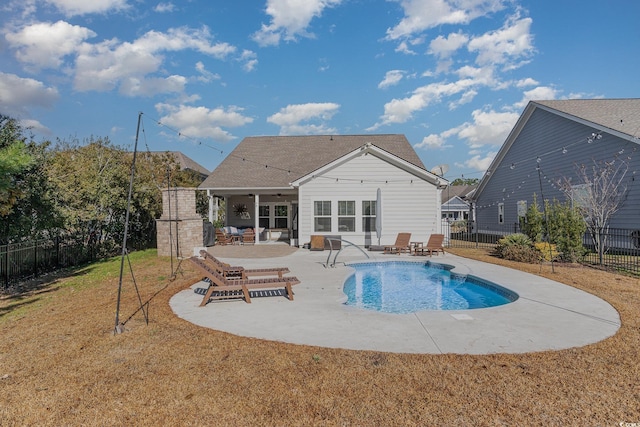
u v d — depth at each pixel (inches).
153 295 326.0
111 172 683.4
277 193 831.7
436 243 628.7
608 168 601.9
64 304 308.3
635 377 152.9
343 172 720.3
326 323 237.3
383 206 716.0
